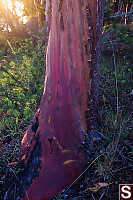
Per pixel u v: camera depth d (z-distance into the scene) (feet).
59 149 6.44
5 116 9.93
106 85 11.04
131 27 15.07
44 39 16.72
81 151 6.48
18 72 11.76
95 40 6.07
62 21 5.95
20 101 9.92
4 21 22.15
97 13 5.95
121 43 14.17
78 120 6.47
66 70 6.21
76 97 6.35
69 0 5.71
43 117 6.86
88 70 6.21
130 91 10.36
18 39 19.99
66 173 6.30
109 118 8.07
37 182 6.22
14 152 7.89
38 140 6.72
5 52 18.34
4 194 6.39
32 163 6.56
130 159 6.57
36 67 12.76
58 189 6.19
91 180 6.27
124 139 7.30
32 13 21.12
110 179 6.12
